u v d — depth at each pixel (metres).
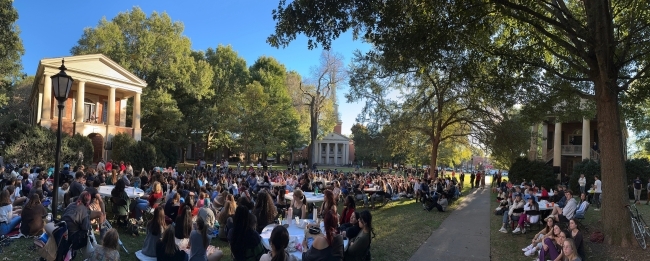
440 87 21.94
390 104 24.16
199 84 46.03
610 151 10.05
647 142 45.34
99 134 36.25
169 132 47.31
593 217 14.45
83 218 6.68
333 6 9.50
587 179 24.44
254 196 15.25
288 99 53.88
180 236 7.39
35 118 39.66
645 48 11.02
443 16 9.98
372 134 25.41
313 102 47.00
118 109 40.62
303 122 54.09
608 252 9.25
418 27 9.70
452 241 10.68
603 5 9.33
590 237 10.34
